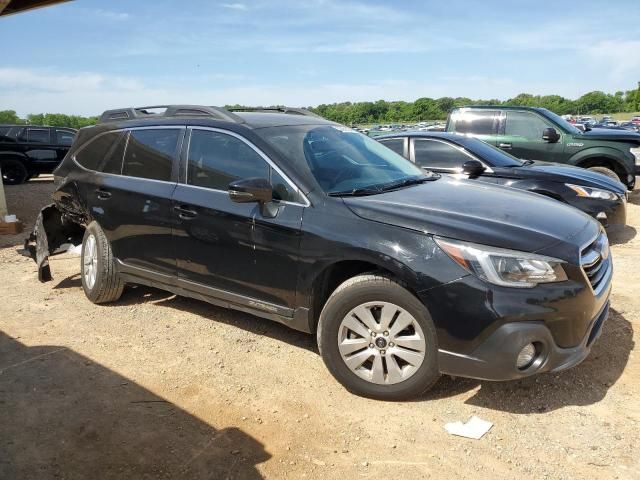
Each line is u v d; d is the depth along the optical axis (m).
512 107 10.58
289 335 4.54
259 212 3.87
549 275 3.12
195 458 2.96
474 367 3.16
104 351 4.27
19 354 4.23
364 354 3.48
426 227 3.31
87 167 5.30
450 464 2.89
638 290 5.38
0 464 2.90
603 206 6.93
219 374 3.89
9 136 15.80
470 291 3.11
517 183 7.17
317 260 3.58
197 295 4.41
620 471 2.79
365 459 2.95
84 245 5.30
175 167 4.50
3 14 6.68
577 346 3.26
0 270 6.61
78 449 3.04
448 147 7.67
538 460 2.91
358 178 4.07
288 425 3.27
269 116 4.68
